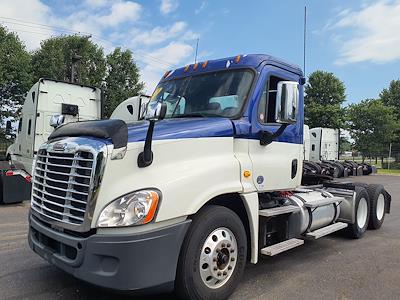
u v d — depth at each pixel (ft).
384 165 150.61
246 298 14.70
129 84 153.89
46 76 132.98
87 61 144.36
